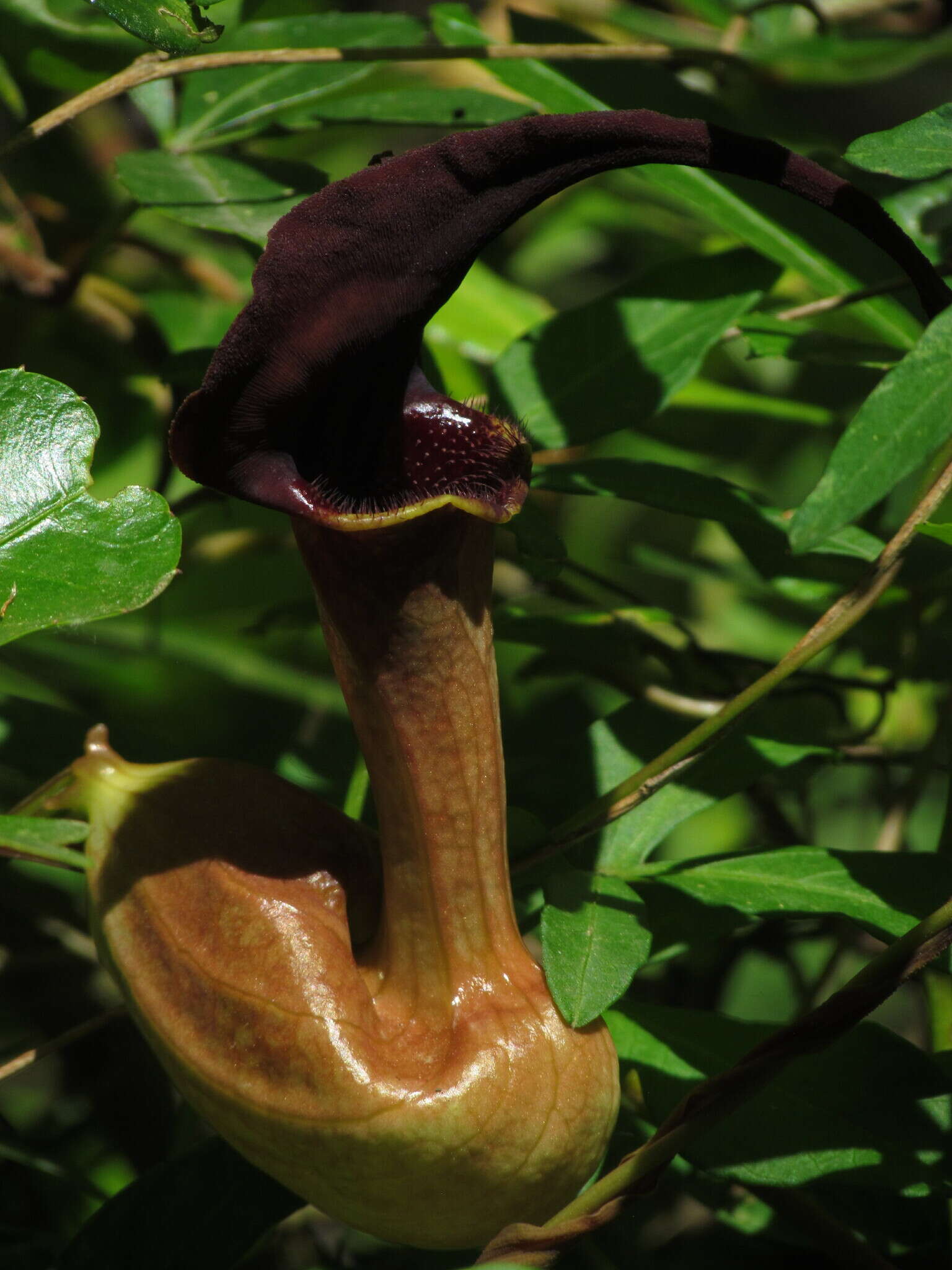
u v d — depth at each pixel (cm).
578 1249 46
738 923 45
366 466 42
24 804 44
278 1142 42
